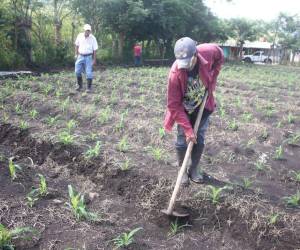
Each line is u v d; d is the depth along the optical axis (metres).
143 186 4.66
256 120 8.56
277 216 4.08
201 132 4.67
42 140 5.84
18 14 17.17
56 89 10.23
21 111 7.58
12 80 11.55
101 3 21.48
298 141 7.08
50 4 19.22
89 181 5.02
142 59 26.03
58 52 19.48
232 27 38.50
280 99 12.24
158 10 24.83
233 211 4.20
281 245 3.84
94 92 10.45
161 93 11.17
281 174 5.58
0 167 5.00
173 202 4.04
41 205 4.13
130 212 4.34
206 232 4.06
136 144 6.27
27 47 17.62
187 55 3.80
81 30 22.84
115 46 25.42
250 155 6.18
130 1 22.58
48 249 3.46
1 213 3.89
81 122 7.25
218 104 9.90
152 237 3.91
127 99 9.55
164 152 5.84
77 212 3.98
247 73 21.44
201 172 5.12
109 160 5.21
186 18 28.67
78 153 5.48
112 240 3.66
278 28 42.41
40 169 5.23
